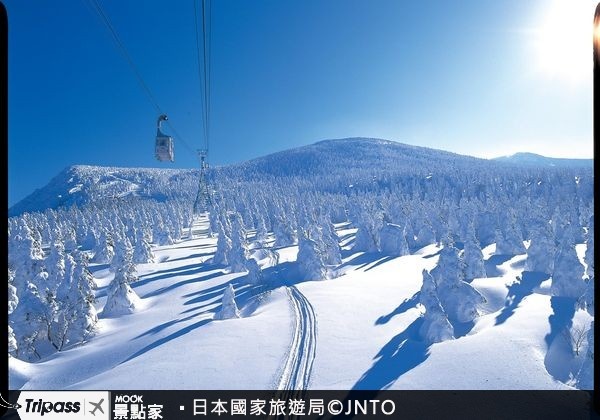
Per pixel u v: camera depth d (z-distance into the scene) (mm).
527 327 25188
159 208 138375
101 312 43094
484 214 74250
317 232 60500
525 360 19359
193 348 23812
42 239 108250
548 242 46250
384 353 22250
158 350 24906
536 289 39594
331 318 29875
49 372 27469
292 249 72250
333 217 121312
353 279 45531
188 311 38469
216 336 26078
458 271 33469
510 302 35719
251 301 40688
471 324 30562
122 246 59656
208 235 103188
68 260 47375
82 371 27203
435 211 83625
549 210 89375
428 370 18828
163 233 91500
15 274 50375
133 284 53594
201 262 65375
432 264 54688
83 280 37094
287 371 19578
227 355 22266
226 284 48938
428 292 26562
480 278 45781
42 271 50812
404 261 58406
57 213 154375
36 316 33625
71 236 91750
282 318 30250
